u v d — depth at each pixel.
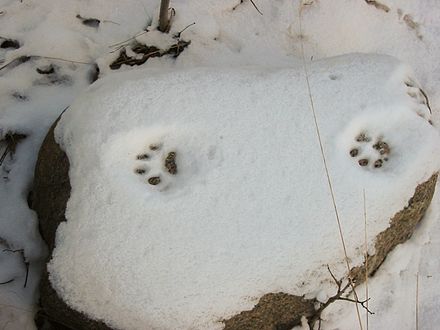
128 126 0.74
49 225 0.75
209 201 0.73
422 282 0.85
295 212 0.74
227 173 0.74
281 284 0.74
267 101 0.77
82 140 0.74
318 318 0.78
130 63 0.92
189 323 0.71
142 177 0.74
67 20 0.93
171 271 0.71
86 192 0.73
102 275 0.71
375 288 0.83
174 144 0.75
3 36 0.91
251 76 0.79
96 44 0.92
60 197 0.75
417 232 0.87
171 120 0.75
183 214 0.72
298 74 0.80
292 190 0.74
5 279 0.78
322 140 0.77
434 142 0.80
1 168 0.84
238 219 0.73
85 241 0.72
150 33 0.93
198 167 0.74
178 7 0.94
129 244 0.71
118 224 0.72
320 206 0.75
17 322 0.76
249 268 0.72
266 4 0.97
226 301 0.72
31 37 0.91
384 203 0.77
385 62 0.83
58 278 0.72
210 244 0.72
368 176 0.77
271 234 0.73
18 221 0.81
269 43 0.96
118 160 0.73
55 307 0.72
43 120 0.86
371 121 0.79
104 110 0.75
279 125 0.76
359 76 0.81
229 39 0.95
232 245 0.72
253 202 0.73
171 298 0.71
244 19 0.96
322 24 0.97
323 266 0.75
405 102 0.80
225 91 0.77
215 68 0.80
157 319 0.71
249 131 0.76
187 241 0.72
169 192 0.73
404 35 1.00
